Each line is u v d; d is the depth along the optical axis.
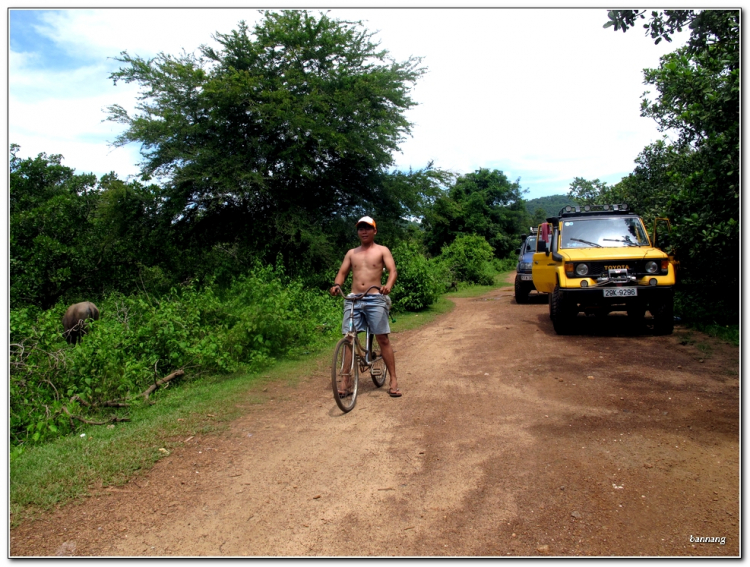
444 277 23.28
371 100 14.95
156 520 3.03
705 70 8.05
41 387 5.43
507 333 9.19
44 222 15.20
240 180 13.10
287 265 14.79
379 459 3.81
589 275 8.25
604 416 4.49
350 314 5.21
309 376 6.56
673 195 8.42
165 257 16.14
